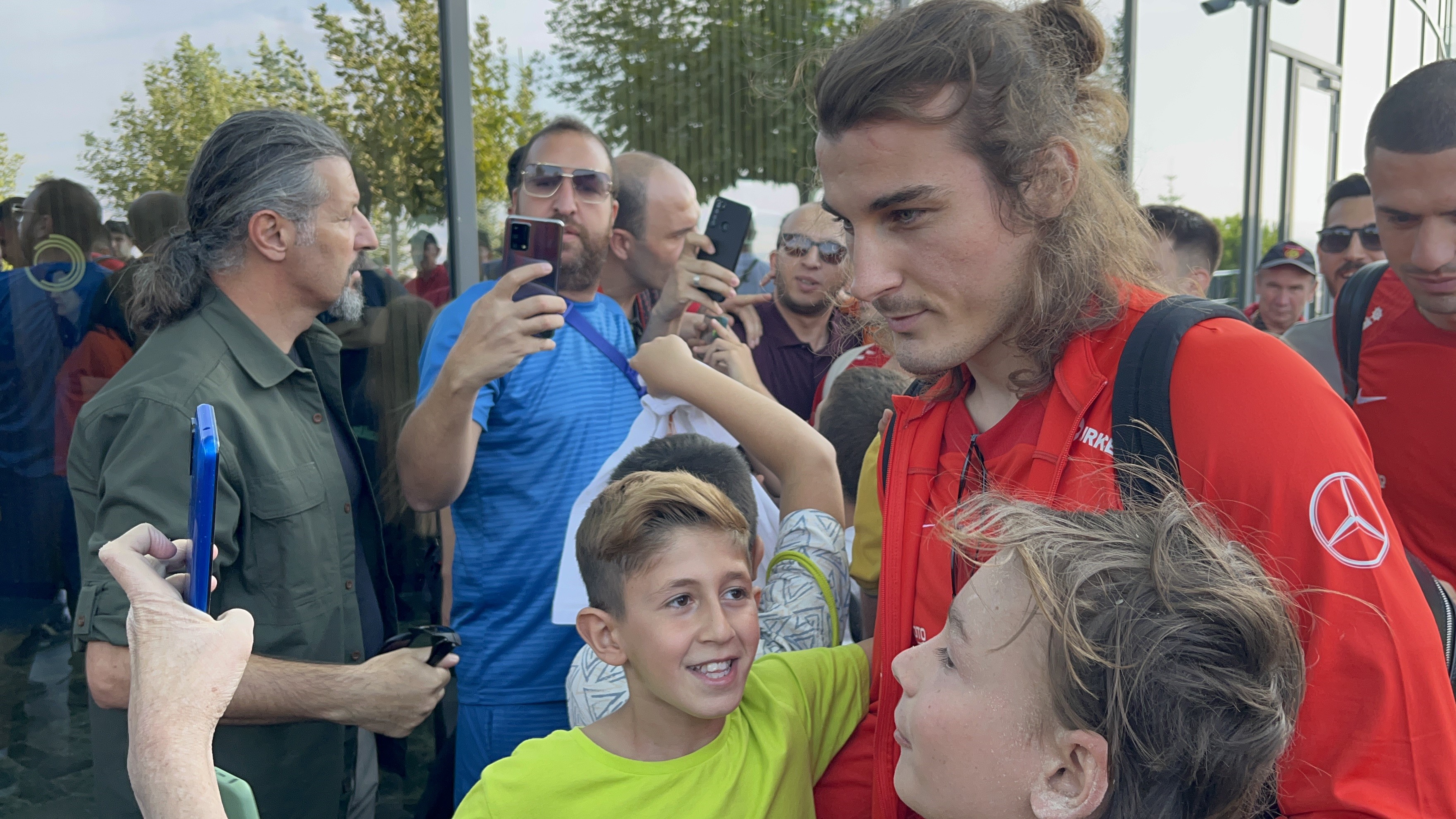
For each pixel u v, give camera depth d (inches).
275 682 59.2
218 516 56.9
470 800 43.6
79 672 77.0
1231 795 26.0
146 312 65.4
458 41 92.2
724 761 43.8
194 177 64.4
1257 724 25.8
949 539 34.0
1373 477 31.2
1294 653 27.5
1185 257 108.9
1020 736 27.3
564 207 86.1
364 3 88.0
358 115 89.0
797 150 115.6
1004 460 38.2
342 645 67.5
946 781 28.8
